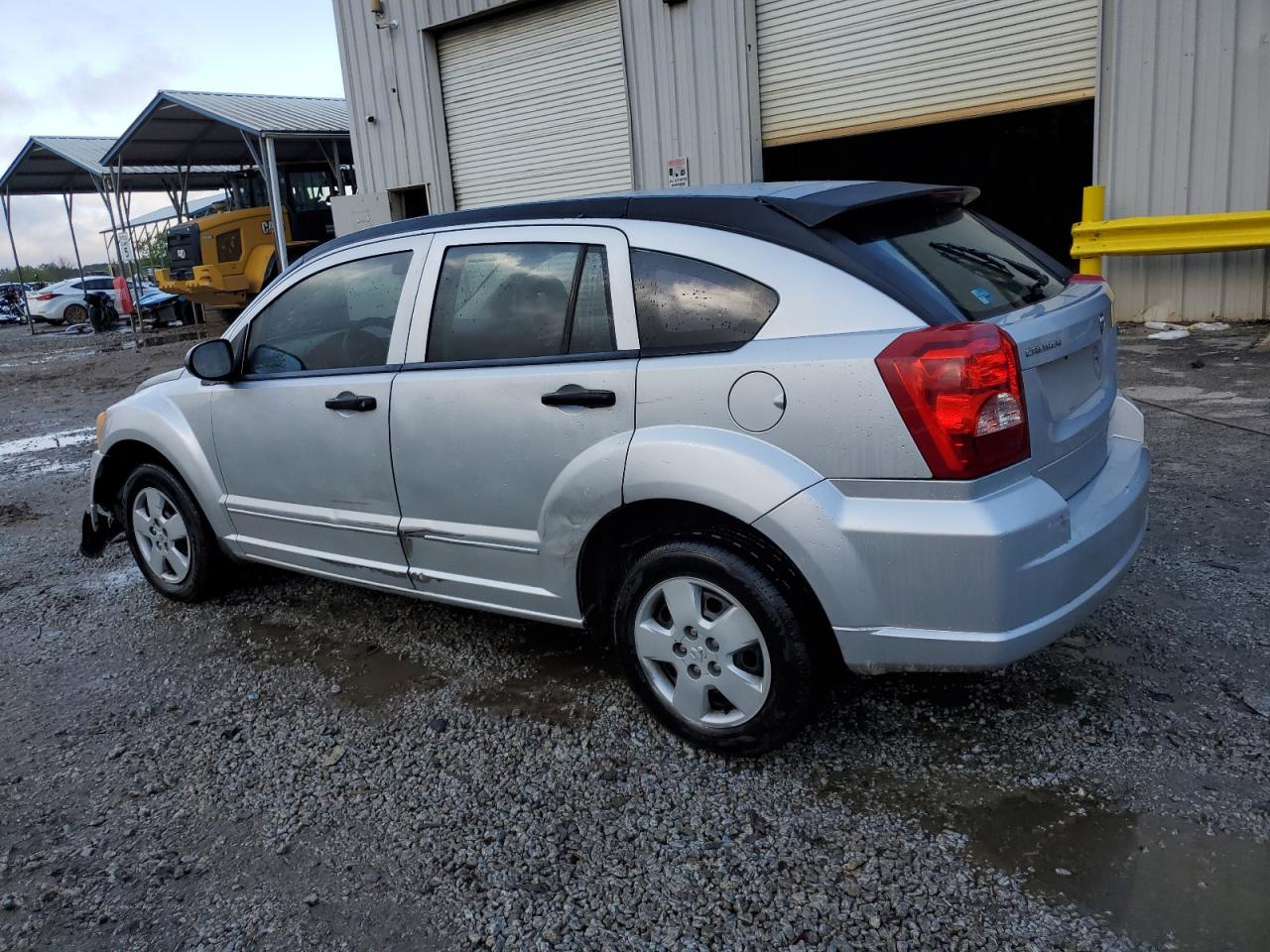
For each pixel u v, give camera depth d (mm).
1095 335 3021
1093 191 9352
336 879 2635
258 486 4148
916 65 10648
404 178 15656
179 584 4695
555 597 3297
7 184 27453
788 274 2754
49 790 3178
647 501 2949
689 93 12219
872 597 2602
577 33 13125
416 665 3869
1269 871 2354
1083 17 9500
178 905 2576
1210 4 8617
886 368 2518
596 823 2771
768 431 2695
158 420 4449
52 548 5914
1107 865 2424
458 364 3416
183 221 27734
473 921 2428
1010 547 2473
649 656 3082
